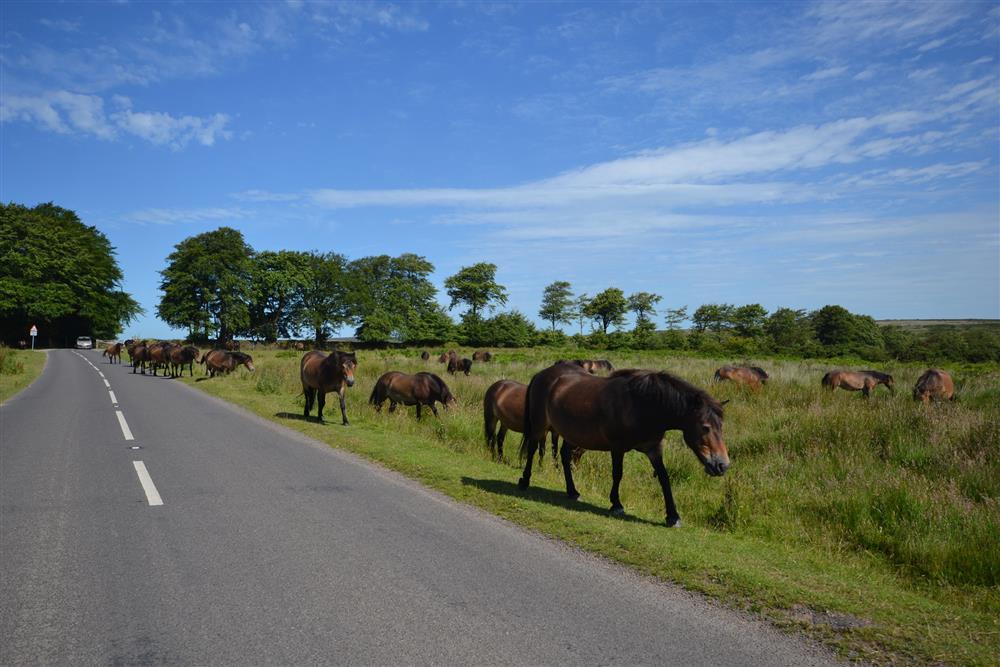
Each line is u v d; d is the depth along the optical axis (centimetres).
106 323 7938
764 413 1330
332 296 9156
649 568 471
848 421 1065
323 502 649
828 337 9312
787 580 452
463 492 705
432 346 9344
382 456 911
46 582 424
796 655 338
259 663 317
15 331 6600
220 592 410
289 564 463
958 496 714
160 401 1725
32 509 611
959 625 388
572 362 778
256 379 2391
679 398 595
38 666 312
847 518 682
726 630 368
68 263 6881
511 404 976
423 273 10431
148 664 315
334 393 1822
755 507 735
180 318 7169
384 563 468
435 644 340
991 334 7094
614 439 642
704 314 10538
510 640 346
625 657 329
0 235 6400
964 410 1098
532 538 543
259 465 846
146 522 570
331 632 353
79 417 1348
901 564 578
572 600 406
